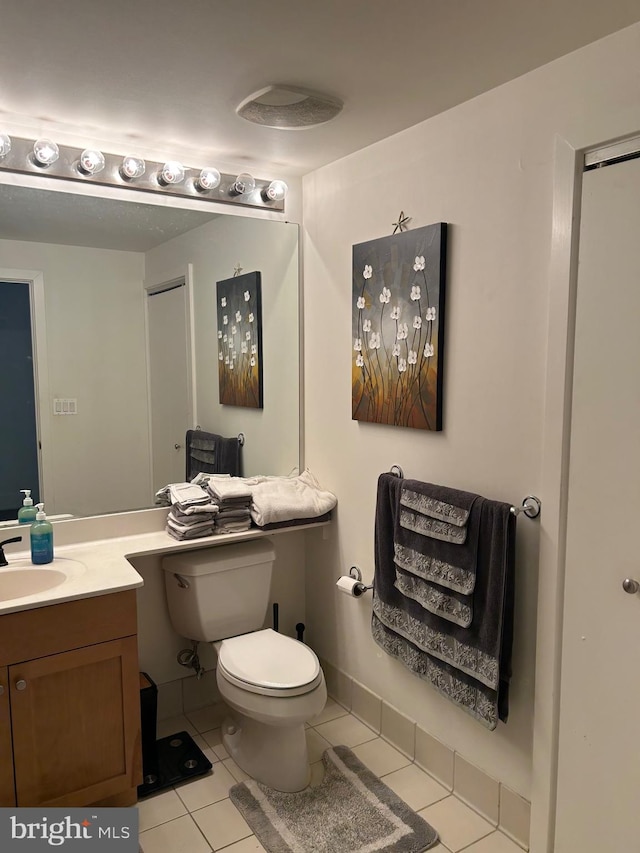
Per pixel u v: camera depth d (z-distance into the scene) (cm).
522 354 180
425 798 212
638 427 151
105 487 242
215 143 229
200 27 146
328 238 260
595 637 164
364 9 138
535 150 171
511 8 138
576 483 166
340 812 205
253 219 264
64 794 192
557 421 168
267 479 274
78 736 193
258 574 253
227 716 254
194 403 259
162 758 234
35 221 221
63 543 233
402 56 161
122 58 162
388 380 227
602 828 166
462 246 196
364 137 223
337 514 267
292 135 221
